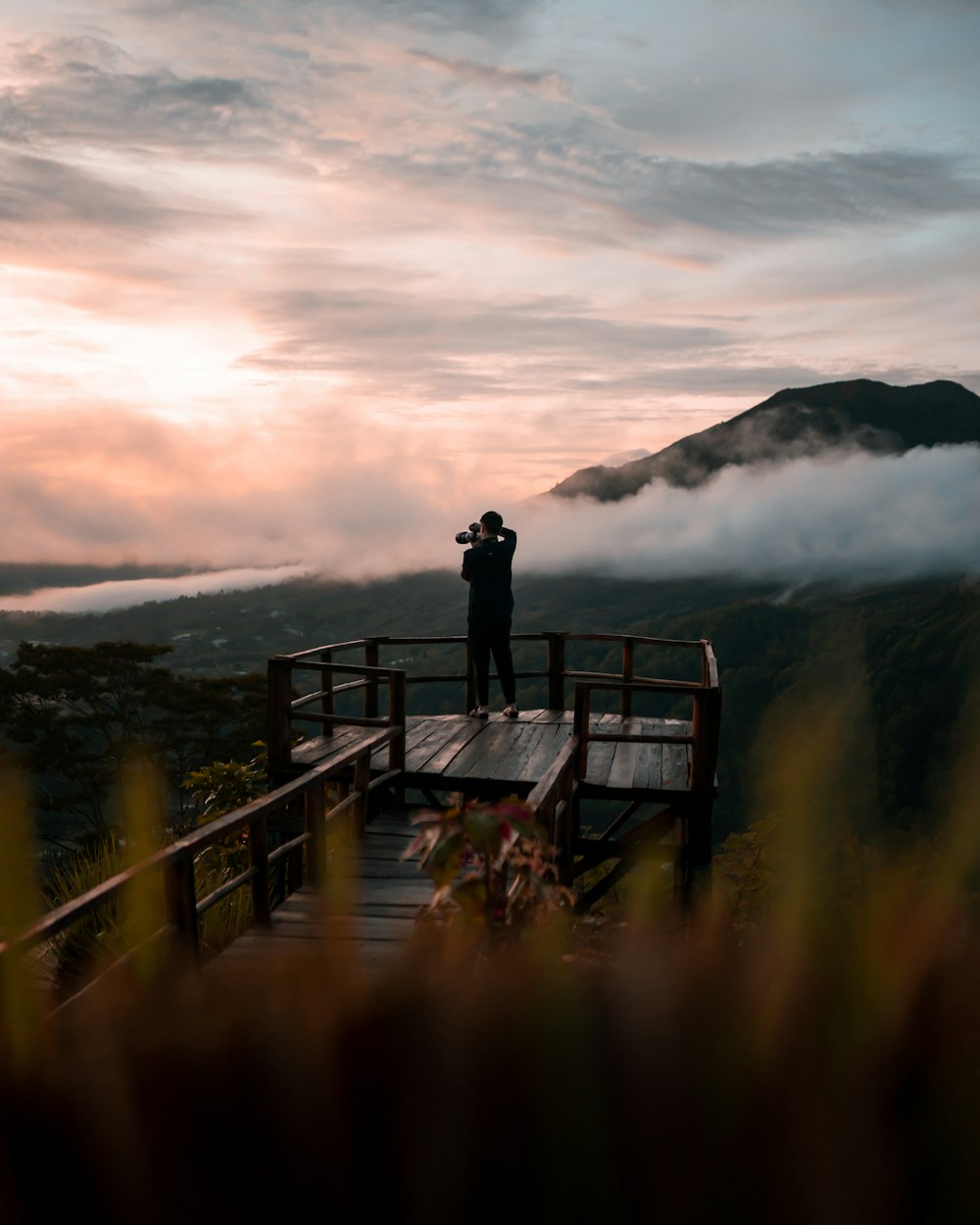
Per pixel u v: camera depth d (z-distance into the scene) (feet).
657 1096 1.84
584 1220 1.85
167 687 107.65
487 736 35.65
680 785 28.50
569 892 5.26
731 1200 1.78
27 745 98.27
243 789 30.60
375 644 37.99
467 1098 1.90
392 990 2.01
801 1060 1.75
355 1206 1.90
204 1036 1.96
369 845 26.27
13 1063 1.92
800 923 1.65
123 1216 1.89
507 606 38.24
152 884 2.48
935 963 1.61
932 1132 1.71
